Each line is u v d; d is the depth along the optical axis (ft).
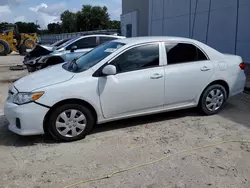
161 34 62.90
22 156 12.75
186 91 16.63
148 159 12.26
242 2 37.63
